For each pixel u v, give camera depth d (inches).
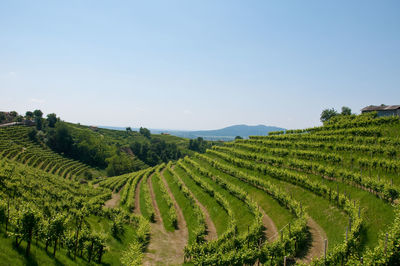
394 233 775.7
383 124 2155.5
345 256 849.5
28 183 1851.6
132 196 2554.1
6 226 876.0
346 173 1525.6
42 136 5556.1
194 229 1642.5
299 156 2217.0
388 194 1122.7
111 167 4975.4
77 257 992.2
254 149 2888.8
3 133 4712.1
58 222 903.7
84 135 6013.8
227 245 1133.1
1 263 661.3
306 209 1434.5
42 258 804.0
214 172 2682.1
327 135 2534.5
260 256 980.6
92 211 1875.0
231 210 1627.7
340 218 1203.2
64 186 2471.7
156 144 7401.6
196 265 1041.5
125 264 1096.2
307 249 1040.8
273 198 1678.2
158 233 1663.4
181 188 2479.1
